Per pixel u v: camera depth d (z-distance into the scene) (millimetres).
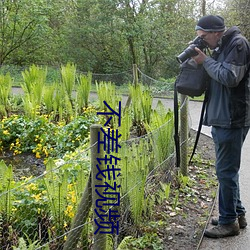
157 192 3963
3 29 16406
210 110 3145
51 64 19047
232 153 3111
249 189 4547
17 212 3014
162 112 5359
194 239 3346
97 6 16906
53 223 2975
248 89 2980
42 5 16297
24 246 2525
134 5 17203
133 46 17922
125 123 5355
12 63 17875
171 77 18000
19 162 5410
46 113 7227
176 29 18250
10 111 7359
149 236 3271
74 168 3635
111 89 7430
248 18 14727
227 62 2820
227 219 3361
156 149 4145
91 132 2383
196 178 4828
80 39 17938
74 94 8930
